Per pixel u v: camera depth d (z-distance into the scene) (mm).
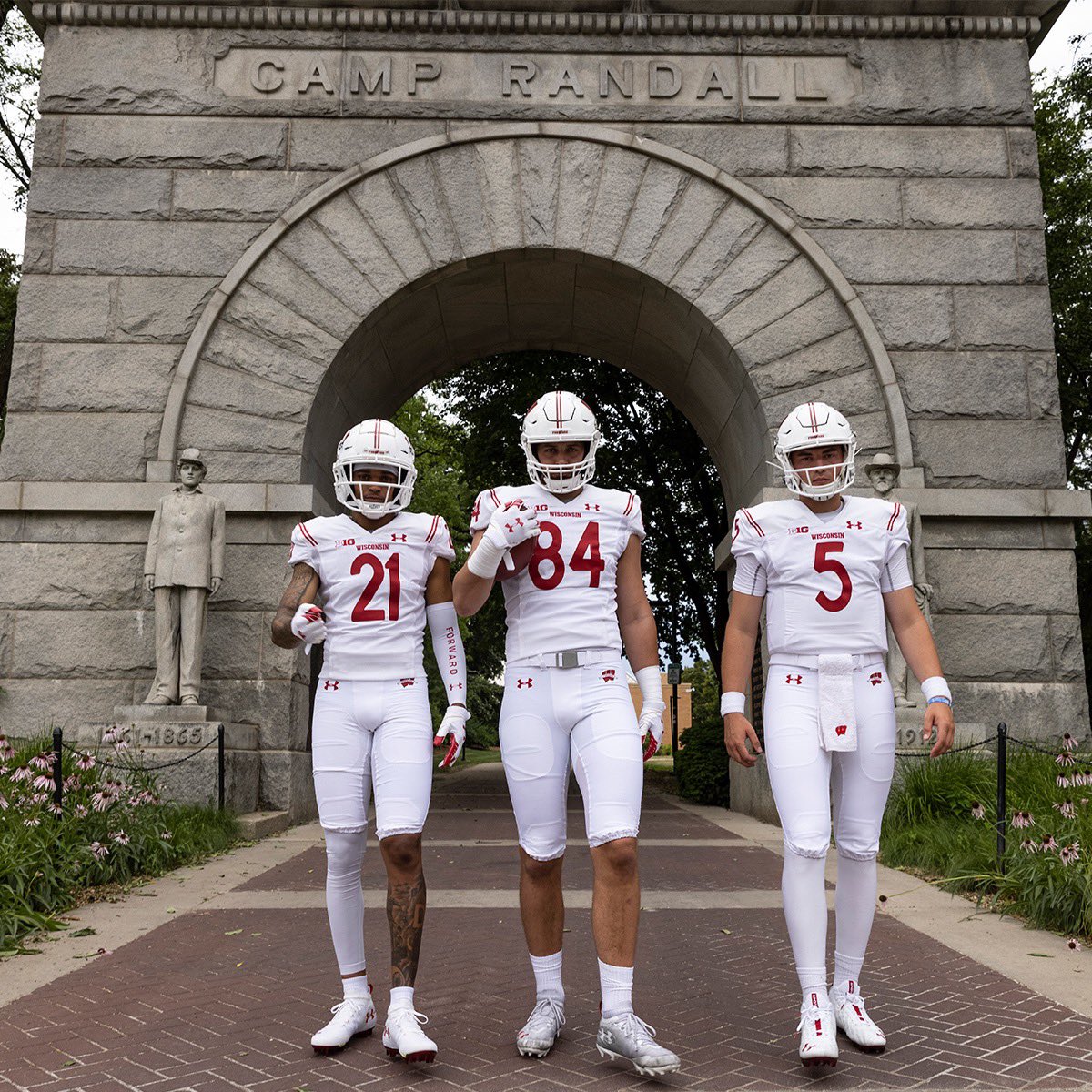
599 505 3609
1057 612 10508
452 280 11734
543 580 3525
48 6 11344
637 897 3314
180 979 4367
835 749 3383
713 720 16172
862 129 11445
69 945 5012
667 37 11578
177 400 10773
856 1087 3078
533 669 3502
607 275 11680
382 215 11250
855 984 3564
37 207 11102
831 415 3555
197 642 9734
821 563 3502
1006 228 11289
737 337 11141
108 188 11180
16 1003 3998
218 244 11133
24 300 10930
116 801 7246
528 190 11344
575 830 10328
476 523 3678
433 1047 3182
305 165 11312
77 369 10859
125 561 10531
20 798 6848
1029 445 10852
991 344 11055
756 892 6594
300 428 10922
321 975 4441
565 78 11492
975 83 11539
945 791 8078
